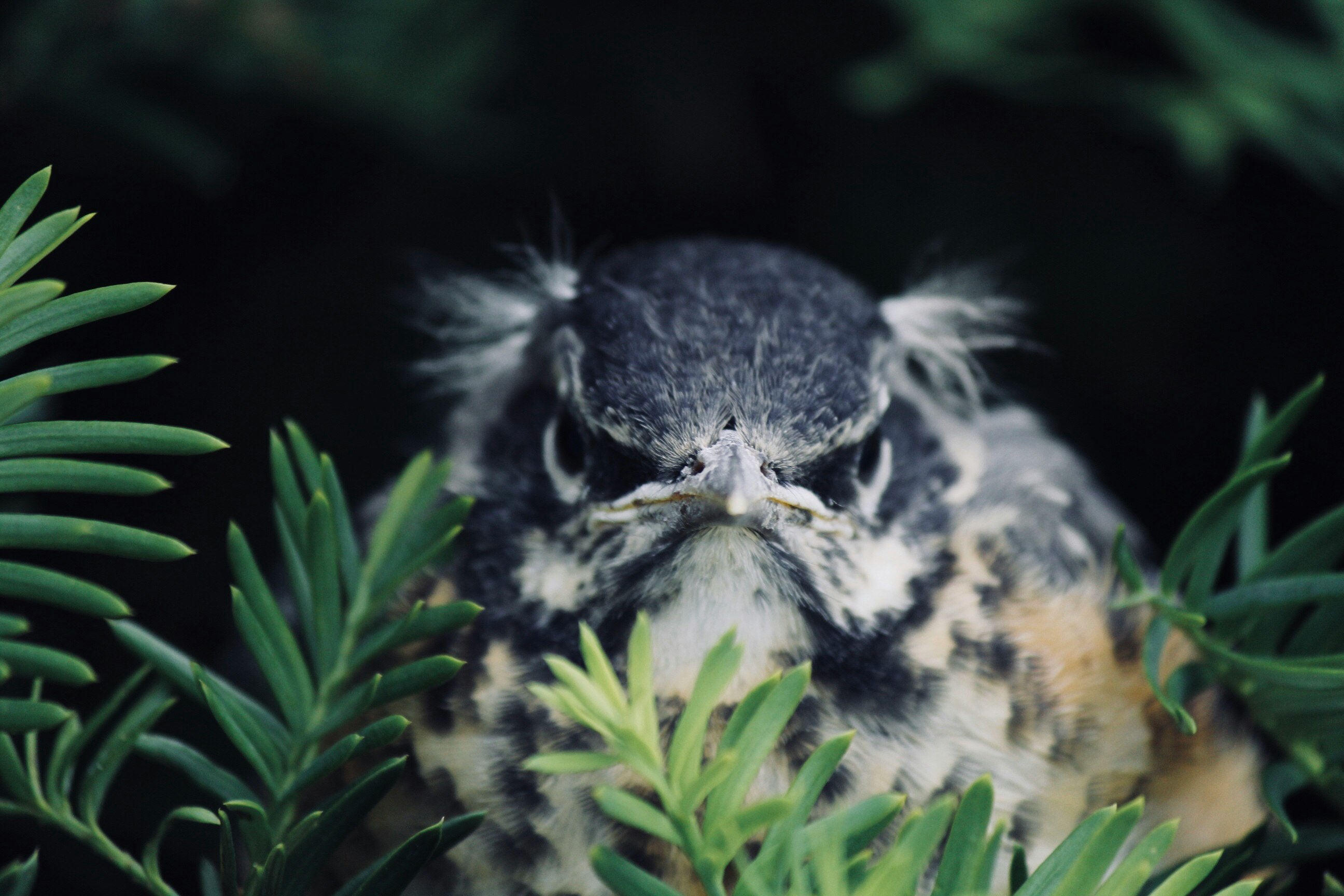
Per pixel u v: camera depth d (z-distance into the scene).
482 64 1.68
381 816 1.49
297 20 1.65
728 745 1.42
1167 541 1.96
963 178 1.85
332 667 1.45
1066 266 1.83
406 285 1.98
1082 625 1.50
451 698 1.49
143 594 1.89
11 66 1.58
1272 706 1.46
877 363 1.50
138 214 1.94
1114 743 1.49
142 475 1.42
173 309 1.98
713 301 1.50
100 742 1.64
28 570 1.42
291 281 2.01
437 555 1.45
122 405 1.97
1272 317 1.88
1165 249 1.83
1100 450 1.94
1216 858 1.42
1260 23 1.70
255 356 2.01
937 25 1.58
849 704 1.49
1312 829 1.46
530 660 1.49
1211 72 1.56
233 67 1.66
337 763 1.44
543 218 1.97
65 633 1.79
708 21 1.83
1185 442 1.93
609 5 1.82
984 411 1.56
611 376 1.49
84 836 1.45
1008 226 1.83
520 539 1.50
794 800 1.42
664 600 1.49
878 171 1.87
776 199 1.92
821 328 1.50
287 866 1.44
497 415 1.53
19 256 1.43
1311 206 1.81
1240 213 1.83
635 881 1.42
